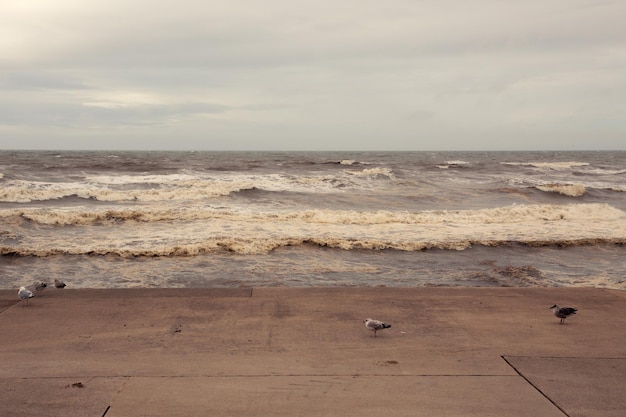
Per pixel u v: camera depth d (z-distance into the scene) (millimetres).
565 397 4016
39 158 62062
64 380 4266
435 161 66812
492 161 69938
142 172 35594
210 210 17156
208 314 6254
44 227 13609
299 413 3715
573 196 25359
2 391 4027
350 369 4566
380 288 7652
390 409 3795
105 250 10789
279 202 20781
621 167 53250
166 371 4484
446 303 6844
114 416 3645
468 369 4582
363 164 50656
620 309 6637
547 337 5492
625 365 4699
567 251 12016
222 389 4117
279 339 5367
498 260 11094
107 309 6430
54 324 5809
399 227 14477
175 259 10617
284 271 9820
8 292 7258
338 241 11992
